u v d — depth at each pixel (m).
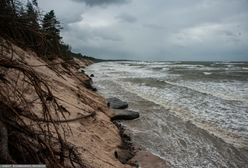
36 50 5.16
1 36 4.65
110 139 9.34
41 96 4.11
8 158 3.32
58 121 5.07
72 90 11.85
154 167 8.88
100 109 12.96
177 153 10.30
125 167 7.67
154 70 58.72
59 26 5.22
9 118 3.83
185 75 42.66
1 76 4.40
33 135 3.92
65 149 4.74
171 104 18.39
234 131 12.87
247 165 9.58
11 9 4.72
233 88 26.12
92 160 6.20
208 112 16.27
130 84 28.75
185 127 13.40
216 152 10.55
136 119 14.46
